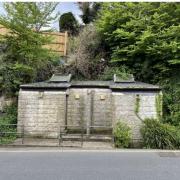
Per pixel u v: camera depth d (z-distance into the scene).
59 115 13.26
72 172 7.56
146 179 6.99
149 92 12.91
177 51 15.11
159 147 11.41
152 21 16.16
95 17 21.53
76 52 17.81
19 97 13.31
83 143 11.98
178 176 7.28
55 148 10.95
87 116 13.98
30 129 13.20
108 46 17.78
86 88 14.18
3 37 15.43
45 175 7.26
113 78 15.23
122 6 17.17
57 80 14.15
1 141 11.77
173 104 14.48
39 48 15.09
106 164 8.47
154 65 15.86
